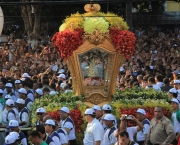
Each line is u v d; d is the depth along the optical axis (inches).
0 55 1649.9
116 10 2202.3
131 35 885.8
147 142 740.0
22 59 1469.0
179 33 2071.9
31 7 2011.6
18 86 1016.2
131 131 727.7
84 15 899.4
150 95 911.0
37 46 1756.9
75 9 2204.7
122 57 892.0
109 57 890.7
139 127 727.7
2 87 1052.5
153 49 1641.2
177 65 1262.3
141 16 2377.0
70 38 868.6
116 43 880.9
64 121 779.4
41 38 1971.0
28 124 863.1
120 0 692.1
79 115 842.8
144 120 759.1
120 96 904.9
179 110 783.1
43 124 699.4
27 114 861.2
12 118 851.4
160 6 2461.9
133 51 894.4
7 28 2295.8
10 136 635.5
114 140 700.7
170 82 1013.8
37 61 1432.1
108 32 883.4
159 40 1833.2
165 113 861.2
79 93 896.3
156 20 2381.9
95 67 891.4
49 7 2193.7
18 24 2299.5
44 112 773.9
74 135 788.0
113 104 863.1
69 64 895.7
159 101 873.5
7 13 2258.9
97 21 876.6
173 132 716.7
